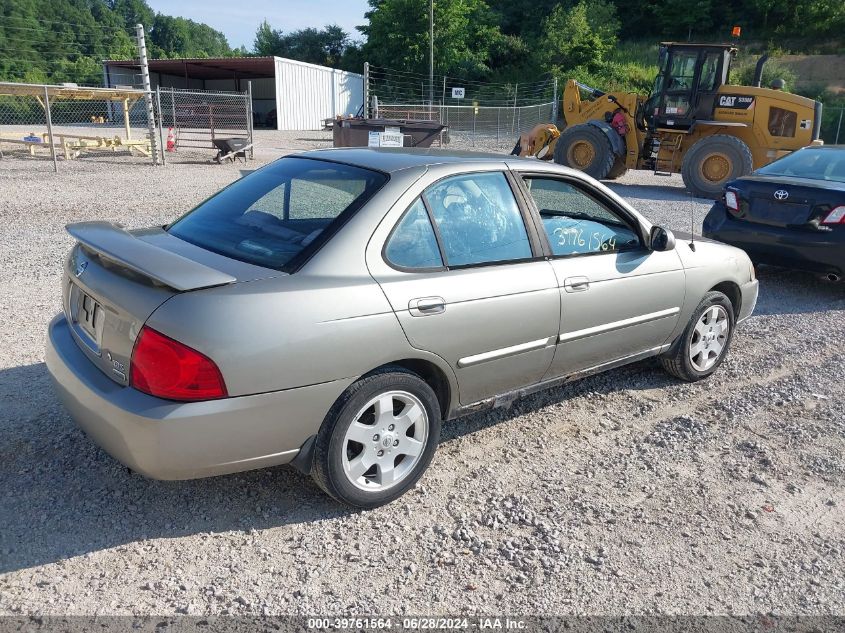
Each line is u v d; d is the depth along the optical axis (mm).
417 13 52188
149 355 2723
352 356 3025
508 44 54781
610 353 4348
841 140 40688
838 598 2908
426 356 3301
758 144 16062
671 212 13102
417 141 19688
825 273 7285
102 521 3127
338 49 73812
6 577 2740
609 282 4117
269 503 3344
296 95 41281
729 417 4574
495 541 3156
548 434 4227
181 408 2715
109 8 112750
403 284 3211
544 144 18766
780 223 7430
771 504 3574
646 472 3830
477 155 3959
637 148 17047
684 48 16109
